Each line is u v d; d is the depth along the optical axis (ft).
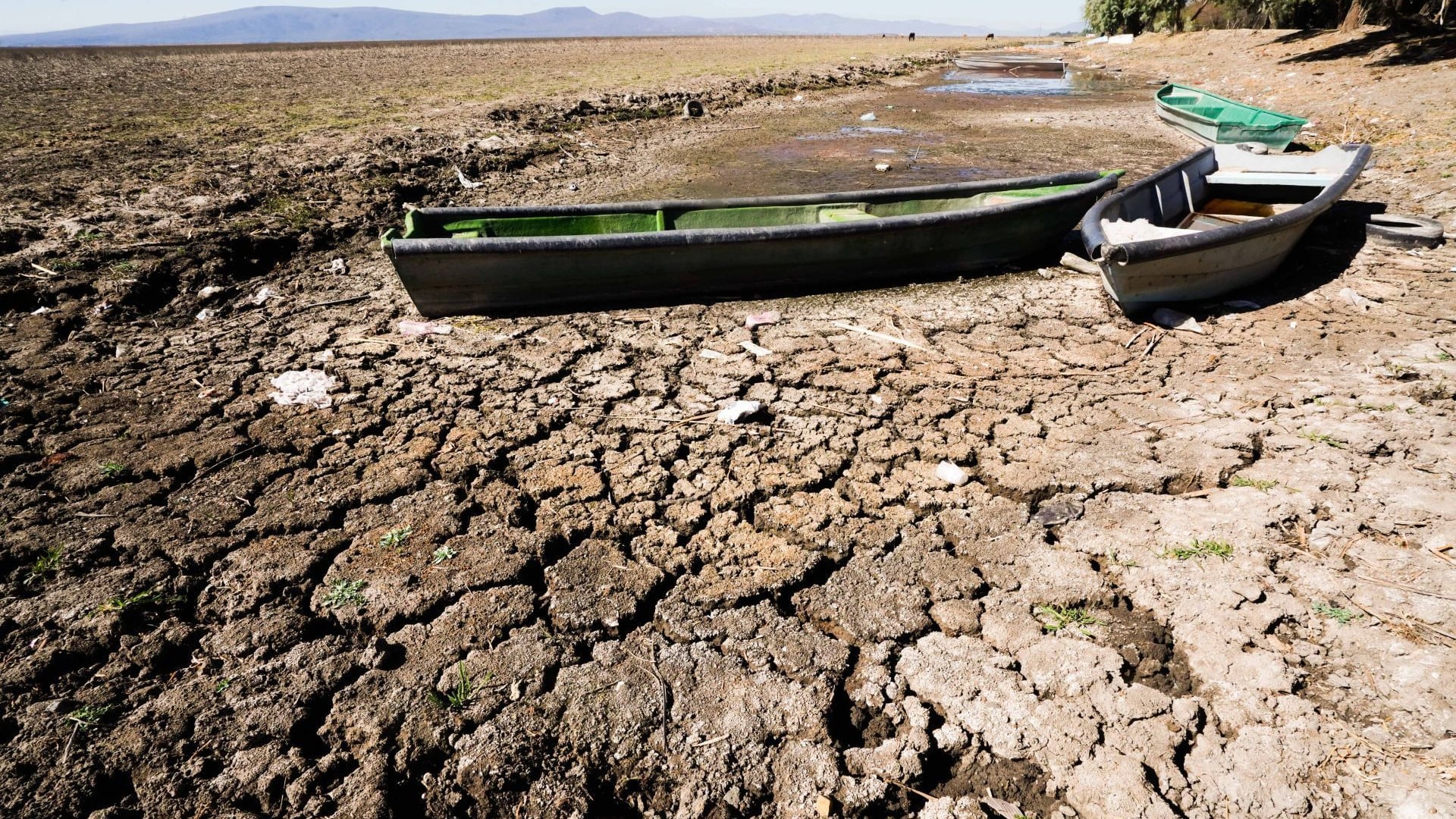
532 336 17.58
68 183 28.43
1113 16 124.57
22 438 13.26
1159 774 7.75
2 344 16.63
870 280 20.95
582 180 34.27
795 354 16.62
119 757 7.91
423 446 13.17
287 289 20.54
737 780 7.80
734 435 13.48
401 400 14.67
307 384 15.15
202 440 13.28
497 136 40.63
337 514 11.51
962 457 12.83
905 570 10.45
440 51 138.82
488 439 13.42
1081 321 18.29
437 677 8.84
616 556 10.73
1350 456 12.43
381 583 10.15
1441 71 45.73
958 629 9.51
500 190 31.99
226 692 8.64
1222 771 7.75
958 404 14.43
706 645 9.27
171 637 9.27
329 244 24.13
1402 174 29.25
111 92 60.23
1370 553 10.35
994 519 11.38
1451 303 18.11
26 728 8.14
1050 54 121.39
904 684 8.79
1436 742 7.89
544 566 10.68
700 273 19.39
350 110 49.37
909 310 19.12
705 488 12.14
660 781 7.87
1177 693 8.64
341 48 151.53
